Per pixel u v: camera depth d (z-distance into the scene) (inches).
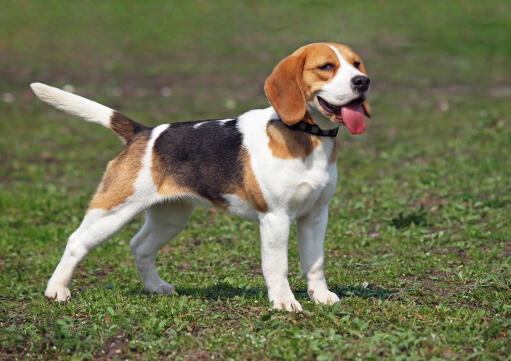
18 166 594.9
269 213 265.3
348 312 257.0
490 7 1389.0
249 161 267.3
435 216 426.3
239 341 236.1
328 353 221.5
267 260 267.3
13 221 449.4
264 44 1202.6
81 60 1098.7
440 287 301.7
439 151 588.7
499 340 231.9
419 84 922.7
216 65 1069.8
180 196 286.2
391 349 223.6
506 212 418.6
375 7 1409.9
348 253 371.6
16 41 1194.0
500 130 639.1
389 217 431.5
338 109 256.7
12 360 235.3
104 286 327.9
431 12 1368.1
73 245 292.7
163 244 315.3
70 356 232.2
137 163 286.5
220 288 311.9
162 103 840.3
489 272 317.4
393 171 547.2
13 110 812.0
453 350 225.5
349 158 593.9
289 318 251.4
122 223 289.6
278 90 260.1
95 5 1428.4
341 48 264.4
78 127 745.6
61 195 509.0
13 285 327.3
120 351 236.1
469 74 976.9
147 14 1385.3
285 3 1451.8
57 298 292.4
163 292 312.0
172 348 233.9
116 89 919.0
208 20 1354.6
